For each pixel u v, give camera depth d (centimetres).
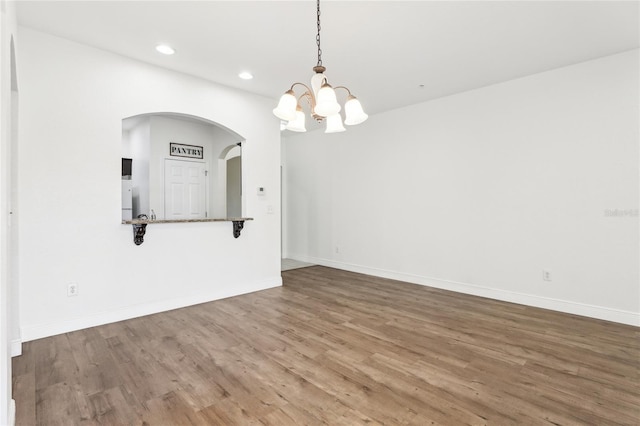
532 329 306
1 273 136
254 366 235
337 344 273
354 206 572
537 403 191
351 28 275
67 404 189
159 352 257
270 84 405
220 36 289
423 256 479
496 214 404
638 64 310
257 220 446
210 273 398
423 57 329
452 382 214
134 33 285
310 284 484
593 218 337
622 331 299
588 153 338
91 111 310
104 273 319
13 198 260
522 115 381
